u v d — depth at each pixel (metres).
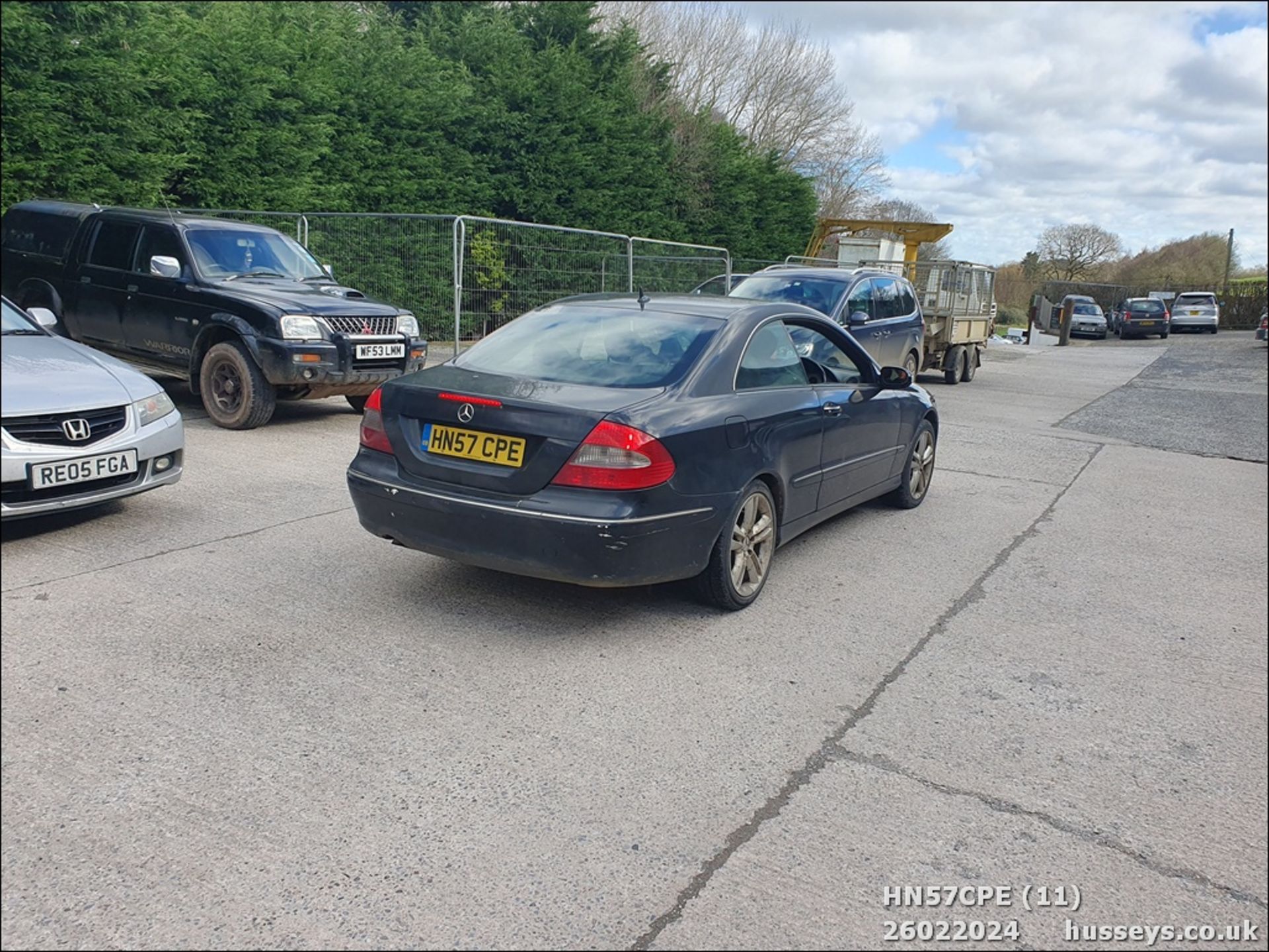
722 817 2.96
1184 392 17.11
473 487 4.13
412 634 4.23
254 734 3.31
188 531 5.52
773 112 37.19
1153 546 6.47
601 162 20.41
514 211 18.88
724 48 35.97
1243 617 5.13
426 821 2.86
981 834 2.96
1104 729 3.72
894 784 3.21
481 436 4.16
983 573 5.65
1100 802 3.18
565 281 14.84
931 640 4.54
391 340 8.72
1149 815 3.12
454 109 17.05
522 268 14.10
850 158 43.00
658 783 3.13
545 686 3.79
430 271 13.21
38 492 4.94
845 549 5.97
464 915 2.47
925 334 16.44
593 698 3.71
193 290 8.58
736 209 26.34
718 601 4.64
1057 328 37.62
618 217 20.70
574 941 2.39
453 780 3.09
